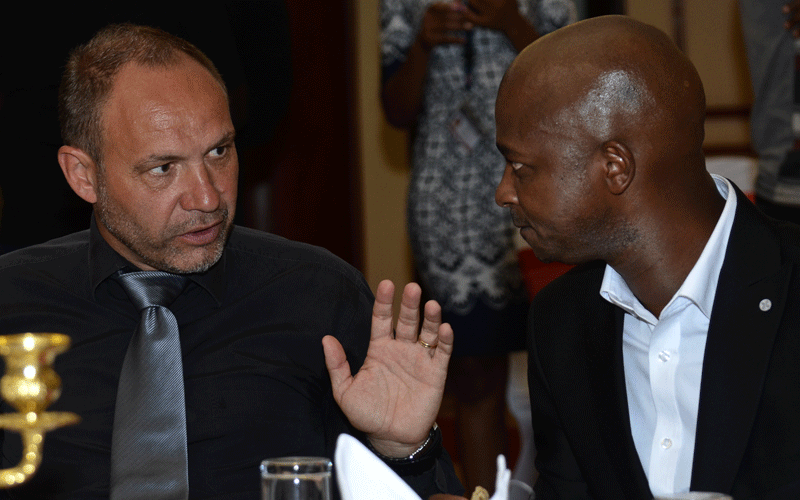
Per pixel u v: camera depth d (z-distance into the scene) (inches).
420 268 120.7
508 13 110.5
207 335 59.4
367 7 217.8
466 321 116.6
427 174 118.1
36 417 32.9
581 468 54.2
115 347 58.0
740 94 185.6
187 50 54.9
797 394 45.4
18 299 59.2
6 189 85.8
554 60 46.4
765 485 45.2
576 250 48.9
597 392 53.4
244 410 58.4
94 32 82.8
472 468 118.0
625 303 51.9
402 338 49.4
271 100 97.3
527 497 51.6
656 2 187.0
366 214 221.9
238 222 95.5
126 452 51.0
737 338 47.3
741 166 123.9
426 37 113.3
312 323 61.1
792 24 88.0
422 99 118.0
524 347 117.4
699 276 47.9
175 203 53.4
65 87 55.5
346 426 60.9
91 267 58.3
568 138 45.9
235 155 56.1
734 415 46.3
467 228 116.3
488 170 115.3
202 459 57.5
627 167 45.8
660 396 51.4
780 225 51.5
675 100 45.8
